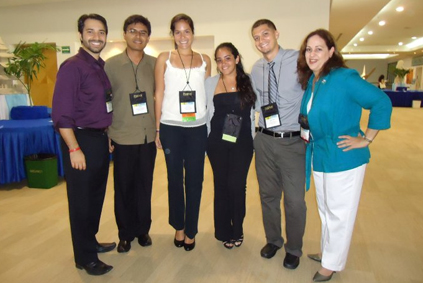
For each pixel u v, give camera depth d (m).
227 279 2.05
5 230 2.74
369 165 4.84
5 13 7.24
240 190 2.23
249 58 6.05
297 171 2.03
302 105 1.89
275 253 2.34
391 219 2.95
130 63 2.18
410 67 20.44
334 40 1.76
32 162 3.79
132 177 2.31
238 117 2.13
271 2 5.79
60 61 7.12
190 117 2.15
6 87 5.13
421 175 4.32
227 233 2.38
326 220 1.92
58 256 2.33
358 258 2.29
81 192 1.96
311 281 2.04
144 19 2.15
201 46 6.59
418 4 8.20
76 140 1.89
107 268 2.12
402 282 2.02
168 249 2.43
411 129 8.17
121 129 2.19
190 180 2.27
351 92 1.67
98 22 1.88
